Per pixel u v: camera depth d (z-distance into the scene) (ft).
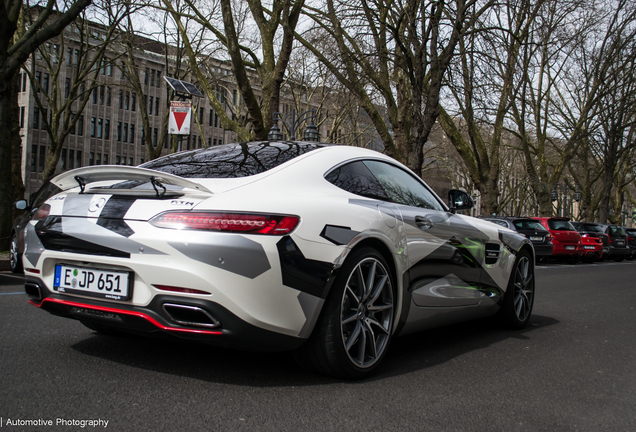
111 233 9.12
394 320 11.34
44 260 9.99
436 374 11.16
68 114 71.41
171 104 47.19
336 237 9.75
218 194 9.18
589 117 95.91
